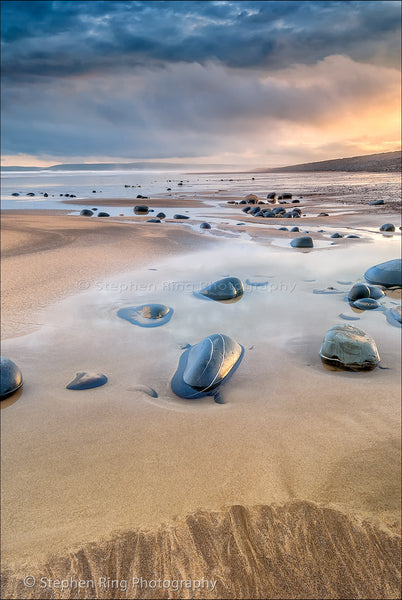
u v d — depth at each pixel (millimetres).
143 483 2061
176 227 11547
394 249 8547
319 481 2066
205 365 3004
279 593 1531
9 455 2291
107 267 6887
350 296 5242
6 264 7016
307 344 3838
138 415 2684
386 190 22594
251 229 11297
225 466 2180
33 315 4613
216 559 1654
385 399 2838
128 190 30438
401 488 2018
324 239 9781
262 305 5043
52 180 49156
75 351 3715
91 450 2328
